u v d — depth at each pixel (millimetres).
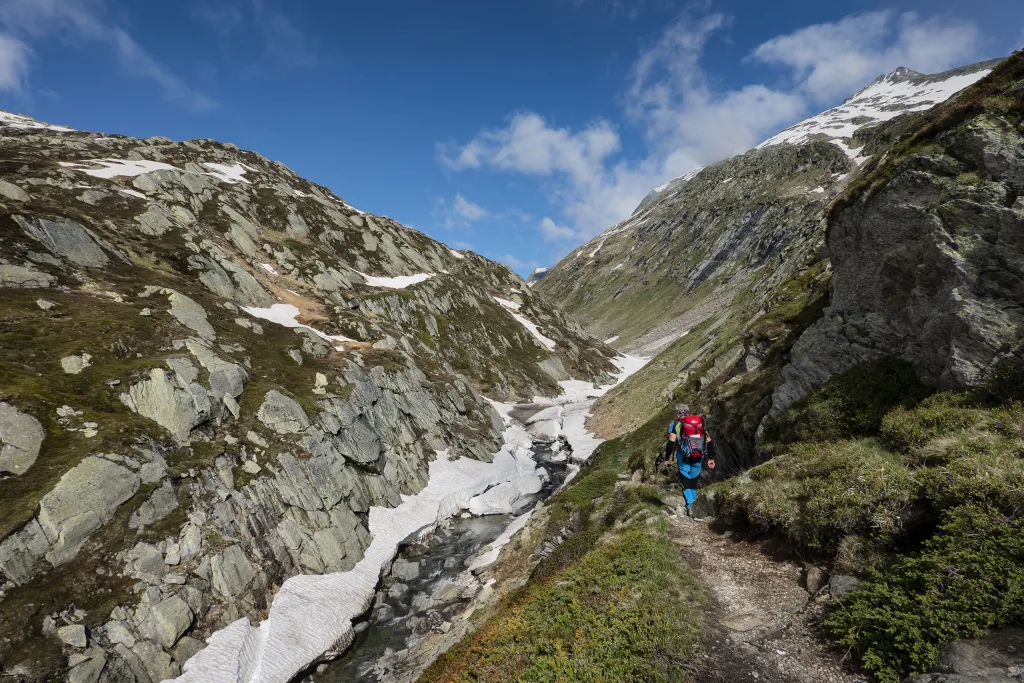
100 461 23312
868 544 9594
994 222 12352
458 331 99312
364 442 40156
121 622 19797
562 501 29703
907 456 10969
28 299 33156
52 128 113312
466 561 33219
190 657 20844
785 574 10570
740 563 11453
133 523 22859
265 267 74062
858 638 7543
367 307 82688
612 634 8961
